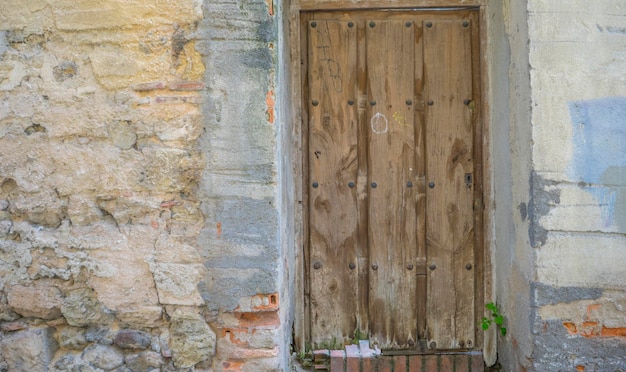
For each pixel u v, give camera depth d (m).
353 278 3.12
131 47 2.51
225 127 2.51
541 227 2.56
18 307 2.59
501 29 2.88
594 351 2.59
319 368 3.05
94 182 2.55
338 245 3.12
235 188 2.52
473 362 3.04
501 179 2.95
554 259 2.57
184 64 2.50
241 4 2.48
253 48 2.49
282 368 2.61
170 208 2.54
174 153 2.52
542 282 2.58
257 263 2.53
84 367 2.59
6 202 2.59
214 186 2.52
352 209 3.11
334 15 3.09
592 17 2.54
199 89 2.51
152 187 2.54
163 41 2.50
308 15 3.09
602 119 2.55
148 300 2.57
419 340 3.11
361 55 3.08
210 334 2.56
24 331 2.60
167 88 2.51
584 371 2.60
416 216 3.10
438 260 3.10
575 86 2.55
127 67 2.51
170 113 2.51
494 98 3.02
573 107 2.55
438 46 3.08
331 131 3.10
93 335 2.60
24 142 2.56
